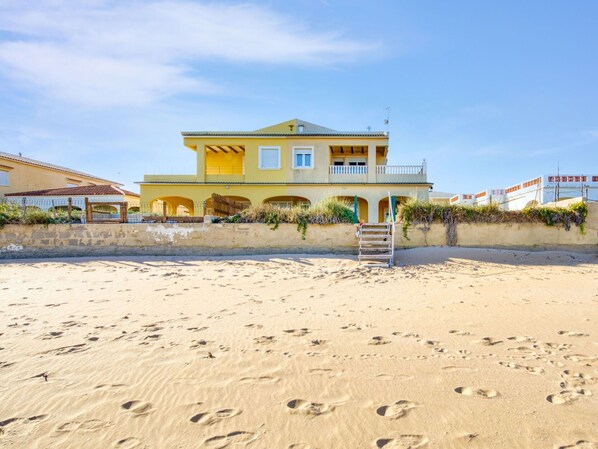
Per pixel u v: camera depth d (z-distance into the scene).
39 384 3.55
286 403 3.19
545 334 5.04
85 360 4.14
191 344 4.65
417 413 3.02
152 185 25.36
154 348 4.51
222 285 8.98
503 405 3.12
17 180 29.98
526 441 2.63
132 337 4.94
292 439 2.68
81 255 14.64
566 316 5.98
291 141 25.84
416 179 25.02
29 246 14.62
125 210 15.17
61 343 4.70
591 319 5.79
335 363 4.04
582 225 14.62
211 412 3.05
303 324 5.57
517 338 4.88
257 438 2.70
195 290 8.34
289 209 15.49
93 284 9.14
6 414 3.03
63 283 9.30
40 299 7.40
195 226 14.64
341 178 25.58
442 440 2.65
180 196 25.45
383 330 5.26
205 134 25.64
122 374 3.77
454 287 8.73
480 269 11.58
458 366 3.95
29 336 4.98
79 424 2.88
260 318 5.93
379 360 4.12
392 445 2.60
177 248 14.62
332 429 2.81
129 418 2.96
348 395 3.33
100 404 3.18
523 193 22.98
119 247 14.66
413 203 15.20
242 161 28.73
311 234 14.62
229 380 3.63
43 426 2.85
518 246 14.74
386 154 28.66
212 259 13.71
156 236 14.66
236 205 19.67
